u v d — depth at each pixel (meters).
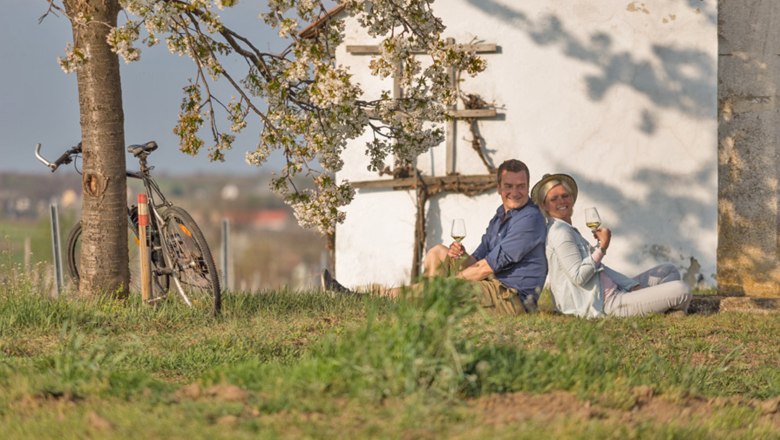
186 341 14.83
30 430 8.91
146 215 18.03
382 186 29.05
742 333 16.72
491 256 18.09
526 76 28.58
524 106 28.61
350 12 18.94
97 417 9.13
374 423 9.09
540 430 8.94
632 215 28.39
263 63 18.89
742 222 27.52
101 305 17.59
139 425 8.95
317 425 8.98
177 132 18.83
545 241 18.38
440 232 29.00
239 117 19.00
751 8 27.22
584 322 15.55
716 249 28.05
